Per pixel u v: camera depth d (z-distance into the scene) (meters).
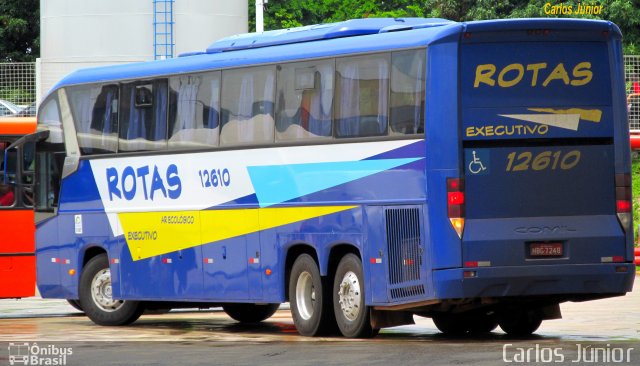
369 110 33.78
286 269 36.62
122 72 42.16
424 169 32.12
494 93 31.86
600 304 47.56
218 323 43.66
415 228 32.38
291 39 36.94
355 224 34.06
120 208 42.03
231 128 38.12
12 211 47.50
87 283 43.31
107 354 31.31
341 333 36.09
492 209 31.77
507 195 31.81
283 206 36.34
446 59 31.81
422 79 32.34
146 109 41.16
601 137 32.38
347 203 34.28
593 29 32.22
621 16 86.81
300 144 35.78
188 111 39.66
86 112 43.38
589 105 32.31
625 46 87.06
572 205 32.12
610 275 32.25
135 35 73.81
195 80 39.41
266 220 36.94
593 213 32.25
